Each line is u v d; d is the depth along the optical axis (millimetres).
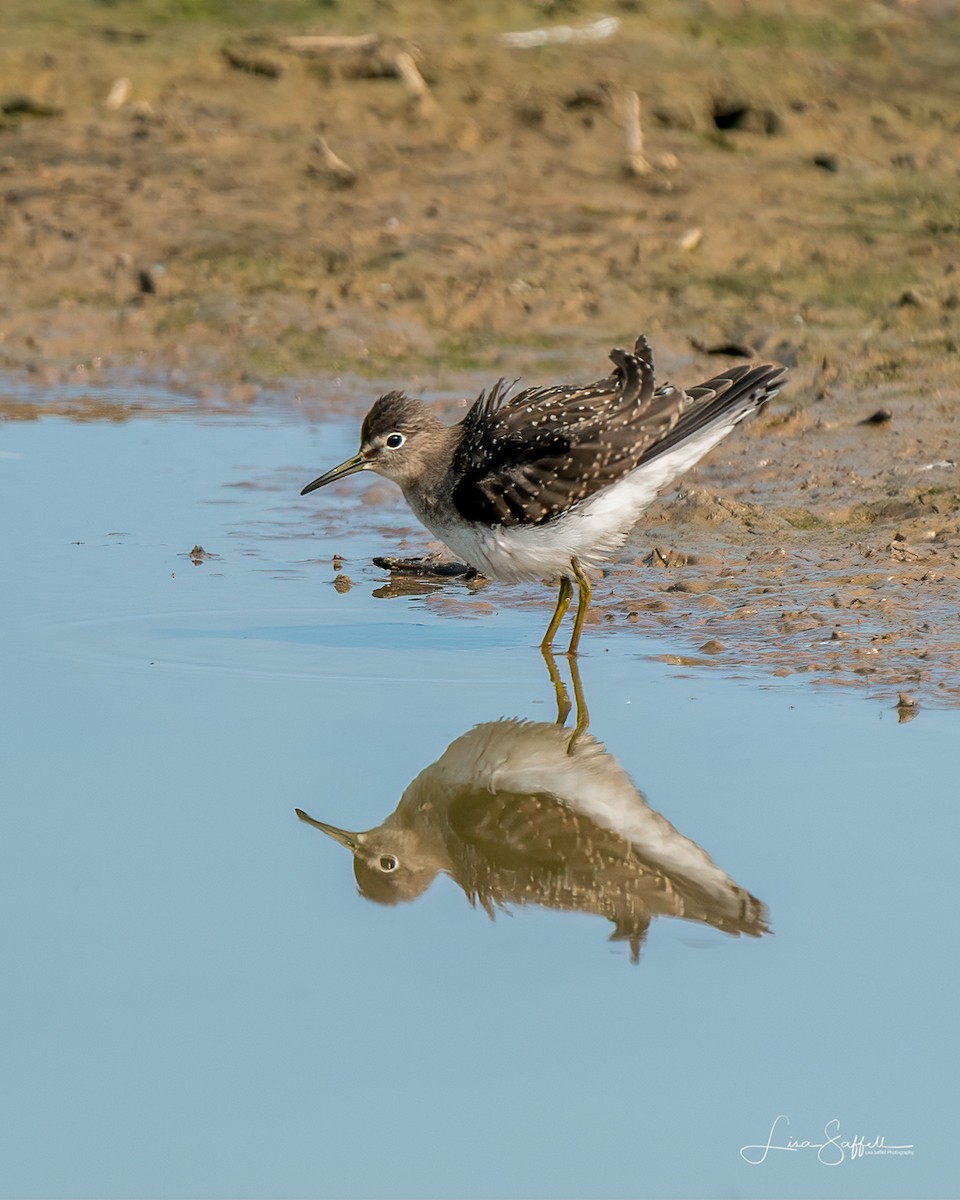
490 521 10359
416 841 8953
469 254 17984
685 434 10172
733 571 11797
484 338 16750
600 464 10109
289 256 18062
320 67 21625
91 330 17125
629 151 20141
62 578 11883
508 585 11938
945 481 13180
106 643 10758
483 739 9586
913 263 17781
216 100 21219
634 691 9953
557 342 16594
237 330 17078
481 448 10570
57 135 20438
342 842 8750
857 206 19188
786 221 18672
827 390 15180
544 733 9586
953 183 19812
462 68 21812
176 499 13539
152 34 22562
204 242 18312
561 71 21891
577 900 8258
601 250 18062
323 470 14234
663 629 10867
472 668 10383
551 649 10641
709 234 18359
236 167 19828
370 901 8195
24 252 18156
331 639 10898
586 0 23922
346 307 17297
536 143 20469
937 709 9484
